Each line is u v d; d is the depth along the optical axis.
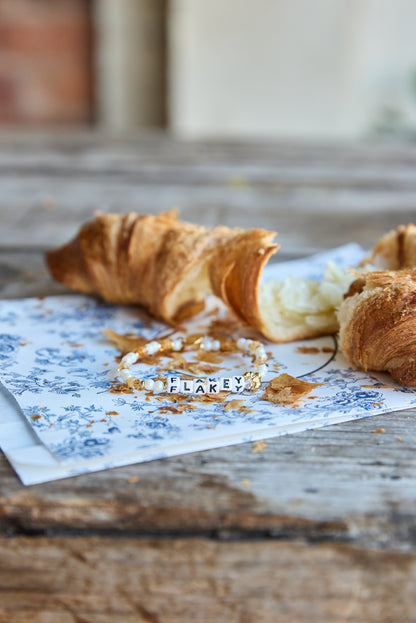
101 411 0.51
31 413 0.51
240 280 0.58
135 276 0.62
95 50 1.88
